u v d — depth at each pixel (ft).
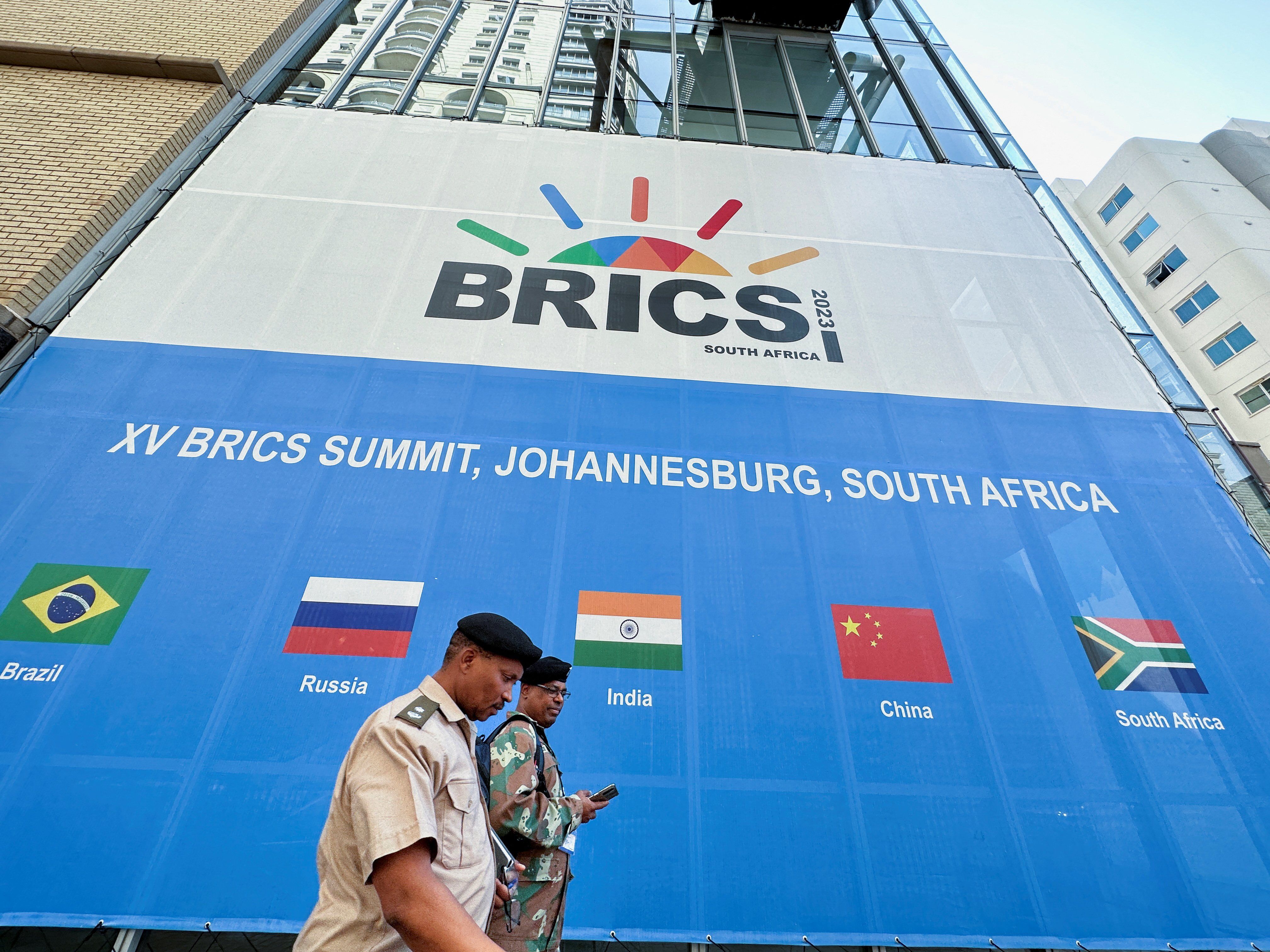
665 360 19.89
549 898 7.68
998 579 16.52
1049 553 16.98
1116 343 21.38
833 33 34.99
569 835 8.12
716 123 29.19
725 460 18.04
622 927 12.24
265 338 18.93
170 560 15.12
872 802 13.58
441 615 15.05
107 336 18.38
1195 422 20.13
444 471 17.17
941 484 18.06
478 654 5.34
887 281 22.35
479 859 4.75
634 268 21.83
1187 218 68.80
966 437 19.01
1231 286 64.34
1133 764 14.21
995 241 23.97
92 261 19.70
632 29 33.83
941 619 15.85
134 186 21.62
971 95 30.58
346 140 24.54
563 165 24.73
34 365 17.53
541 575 15.76
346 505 16.38
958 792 13.76
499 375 19.04
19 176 21.26
